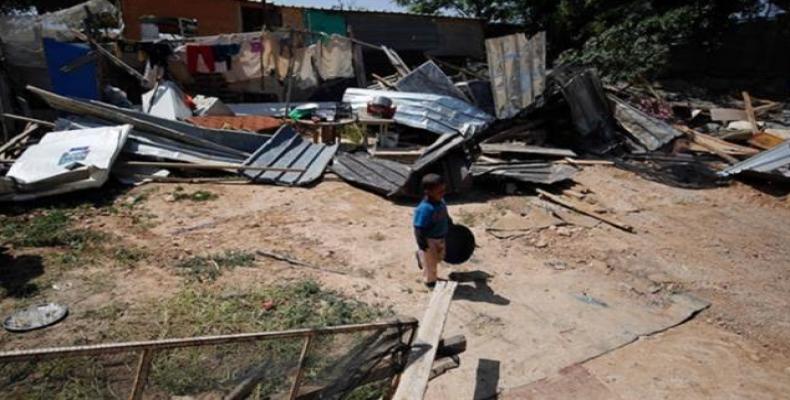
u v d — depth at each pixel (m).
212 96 14.50
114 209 7.18
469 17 24.00
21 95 11.66
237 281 5.22
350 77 15.92
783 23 20.91
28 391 2.34
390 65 20.05
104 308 4.56
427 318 3.33
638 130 12.01
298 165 9.20
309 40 15.95
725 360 4.38
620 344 4.53
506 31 25.27
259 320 4.47
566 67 12.87
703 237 7.38
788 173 9.66
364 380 2.79
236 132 9.76
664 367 4.23
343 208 7.75
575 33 23.62
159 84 12.20
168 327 4.30
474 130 8.85
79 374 2.31
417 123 12.23
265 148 9.48
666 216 8.21
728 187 9.95
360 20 19.67
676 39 21.52
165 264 5.53
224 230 6.66
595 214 7.91
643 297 5.47
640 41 18.50
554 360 4.23
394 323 2.82
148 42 13.59
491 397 3.74
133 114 9.56
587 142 12.07
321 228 6.90
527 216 7.82
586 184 9.54
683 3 21.27
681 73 22.88
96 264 5.45
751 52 22.06
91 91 12.36
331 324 4.46
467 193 8.79
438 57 21.84
